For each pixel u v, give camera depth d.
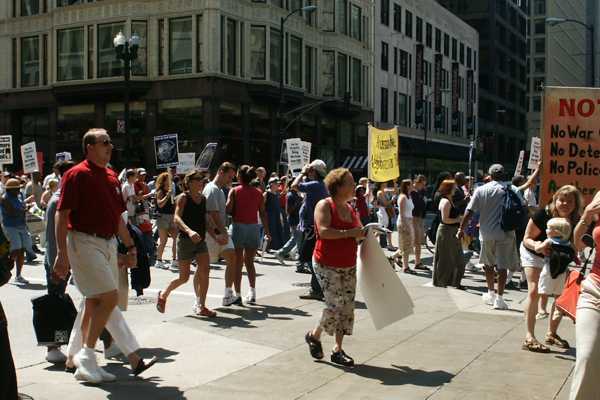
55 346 6.94
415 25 61.12
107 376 6.32
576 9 116.31
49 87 40.66
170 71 37.47
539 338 8.24
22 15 42.22
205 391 6.10
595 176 7.60
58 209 6.00
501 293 10.15
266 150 40.03
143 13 37.69
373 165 15.37
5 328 4.66
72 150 40.19
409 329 8.71
